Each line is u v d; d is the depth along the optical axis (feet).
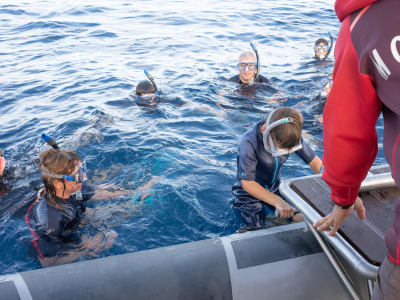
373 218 4.65
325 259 4.97
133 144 10.68
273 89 16.03
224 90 15.69
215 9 31.63
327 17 29.71
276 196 7.09
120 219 7.57
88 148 10.39
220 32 25.29
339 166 2.99
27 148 10.52
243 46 22.53
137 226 7.38
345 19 2.52
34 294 4.33
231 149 10.68
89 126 11.77
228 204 8.08
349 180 3.09
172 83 16.35
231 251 4.96
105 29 25.45
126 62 19.21
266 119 7.22
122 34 24.45
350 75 2.55
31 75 17.10
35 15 29.01
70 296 4.34
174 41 23.06
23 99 14.37
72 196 7.65
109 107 13.53
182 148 10.60
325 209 4.76
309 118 13.05
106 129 11.59
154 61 19.44
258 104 14.42
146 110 13.34
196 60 19.79
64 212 7.24
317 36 25.00
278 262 4.89
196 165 9.66
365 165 3.00
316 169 7.76
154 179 8.98
